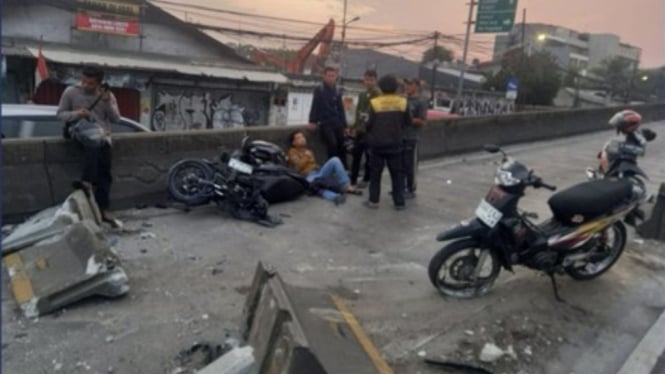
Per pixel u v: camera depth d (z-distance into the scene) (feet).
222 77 70.23
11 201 16.72
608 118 67.26
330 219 20.44
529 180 13.80
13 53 55.31
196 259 15.39
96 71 17.44
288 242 17.52
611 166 17.98
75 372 9.71
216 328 11.62
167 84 66.85
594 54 211.00
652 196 25.95
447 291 14.28
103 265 12.37
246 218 19.25
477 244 13.97
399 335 12.11
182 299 12.85
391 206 22.94
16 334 10.77
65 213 14.98
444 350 11.61
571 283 15.94
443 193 26.25
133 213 19.25
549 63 145.69
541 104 140.87
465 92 123.03
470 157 38.29
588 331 13.14
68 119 17.31
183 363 10.25
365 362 9.38
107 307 12.16
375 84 25.26
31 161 17.12
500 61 158.51
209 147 22.15
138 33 73.67
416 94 24.21
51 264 12.78
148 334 11.18
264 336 9.59
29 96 57.62
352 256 16.79
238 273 14.67
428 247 18.07
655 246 20.08
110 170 18.01
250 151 21.66
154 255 15.40
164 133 20.61
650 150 50.01
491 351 11.57
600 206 14.70
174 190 19.54
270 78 75.66
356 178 26.08
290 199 22.57
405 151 24.11
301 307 10.16
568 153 44.34
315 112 26.09
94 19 69.72
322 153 26.96
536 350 12.03
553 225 14.96
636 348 12.33
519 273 16.38
